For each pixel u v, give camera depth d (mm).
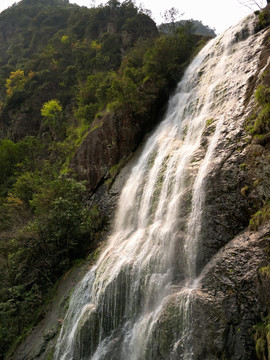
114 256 13656
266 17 18250
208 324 8352
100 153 21516
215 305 8570
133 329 10555
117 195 18547
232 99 14539
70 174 22594
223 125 13297
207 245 10367
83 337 11648
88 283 13930
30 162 32219
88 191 21391
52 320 14250
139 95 21469
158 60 25422
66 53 48312
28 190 24734
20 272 17672
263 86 12156
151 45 30750
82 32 53219
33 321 15219
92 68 40031
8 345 14797
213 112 15172
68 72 43250
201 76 20484
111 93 21578
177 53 26781
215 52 21000
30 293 16297
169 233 11805
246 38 18797
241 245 9297
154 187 15039
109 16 49938
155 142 18625
